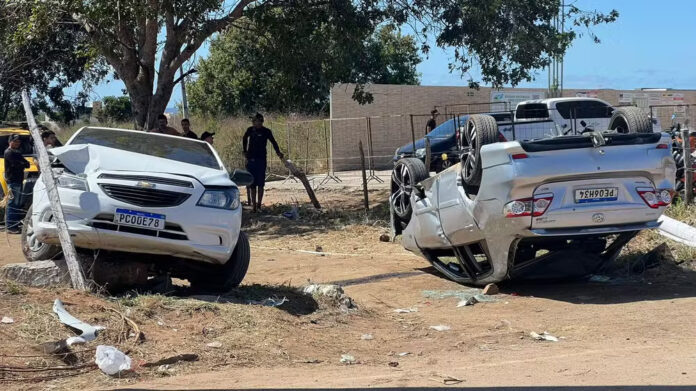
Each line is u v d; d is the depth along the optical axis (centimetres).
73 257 739
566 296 900
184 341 643
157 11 1454
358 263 1166
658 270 1001
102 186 763
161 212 762
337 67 1762
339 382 547
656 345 654
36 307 655
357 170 2786
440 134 2056
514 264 941
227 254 795
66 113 3409
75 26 2075
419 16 1742
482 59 1798
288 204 1820
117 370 566
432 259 1067
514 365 597
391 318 815
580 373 554
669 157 874
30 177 1498
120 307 688
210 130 3003
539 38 1752
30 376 552
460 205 943
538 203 842
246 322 701
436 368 602
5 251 1259
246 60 2220
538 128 1078
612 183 860
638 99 3133
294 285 1005
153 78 1772
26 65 2262
